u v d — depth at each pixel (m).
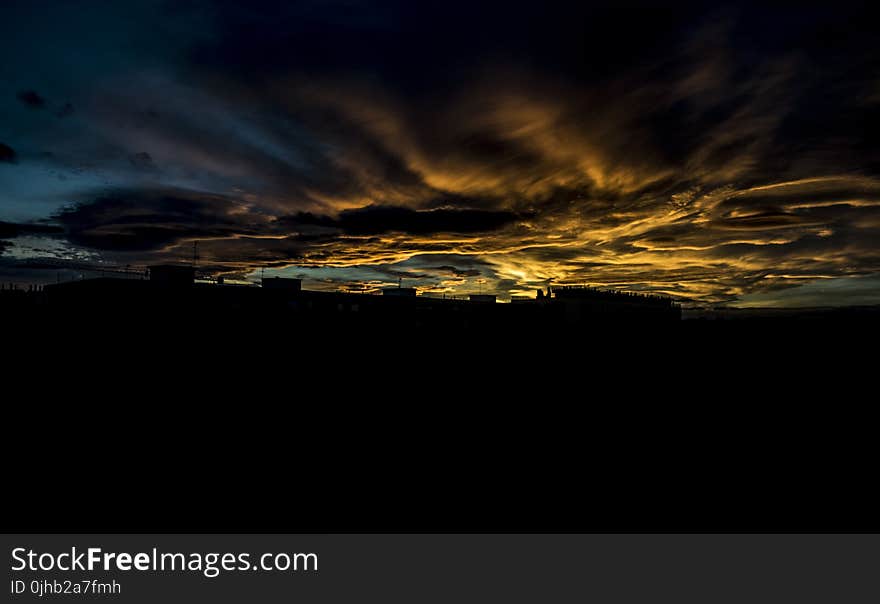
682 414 12.75
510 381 16.06
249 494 7.27
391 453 9.15
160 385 11.90
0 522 6.30
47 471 7.84
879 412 12.66
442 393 14.00
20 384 11.42
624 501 7.35
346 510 6.86
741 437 10.69
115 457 8.48
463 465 8.66
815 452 9.57
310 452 9.03
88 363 12.45
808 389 14.98
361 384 13.88
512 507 7.09
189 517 6.54
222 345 13.73
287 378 13.34
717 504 7.25
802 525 6.62
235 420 10.50
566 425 11.55
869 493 7.61
